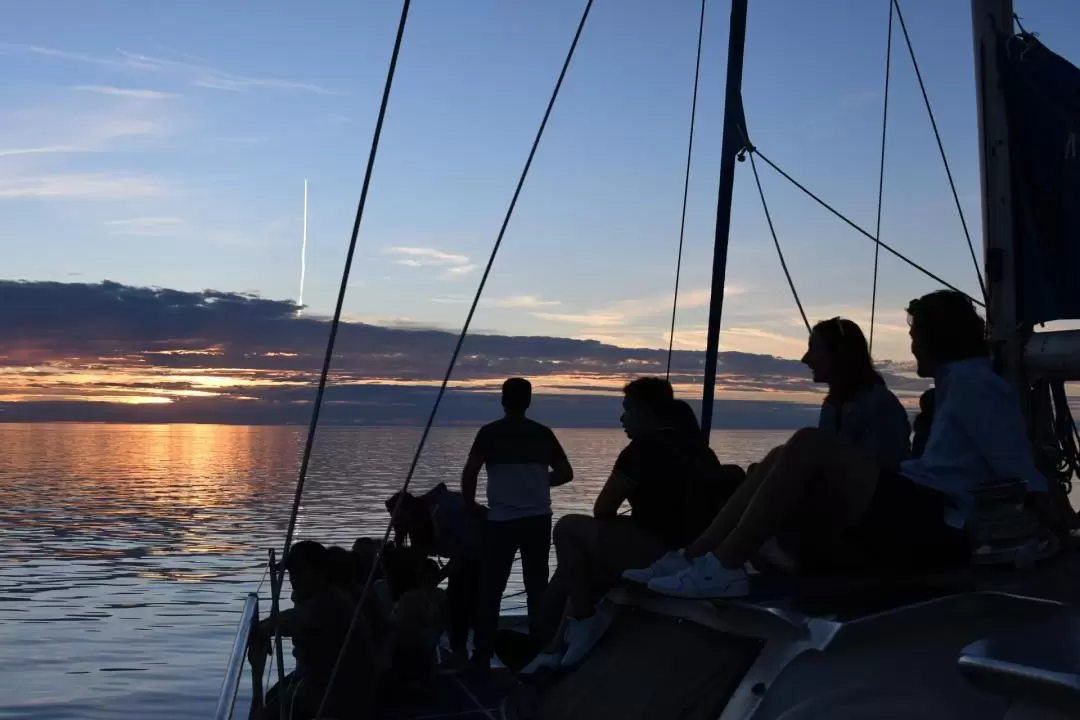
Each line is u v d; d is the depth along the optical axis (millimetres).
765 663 2246
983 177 4297
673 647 2695
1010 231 4199
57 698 41812
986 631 2045
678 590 2625
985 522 2703
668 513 3430
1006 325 4191
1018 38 4152
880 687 1979
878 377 3400
